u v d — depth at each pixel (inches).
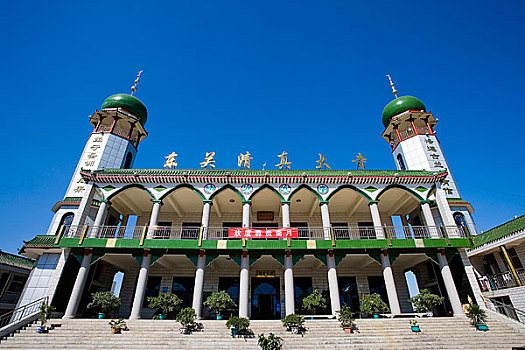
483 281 829.8
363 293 926.4
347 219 1041.5
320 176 869.8
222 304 719.1
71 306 705.0
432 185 885.2
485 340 585.9
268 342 535.5
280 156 995.3
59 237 770.8
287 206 834.2
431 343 572.1
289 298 734.5
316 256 781.3
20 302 803.4
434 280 893.8
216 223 1028.5
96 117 1178.0
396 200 983.0
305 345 559.5
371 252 792.3
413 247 778.2
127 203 961.5
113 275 959.0
